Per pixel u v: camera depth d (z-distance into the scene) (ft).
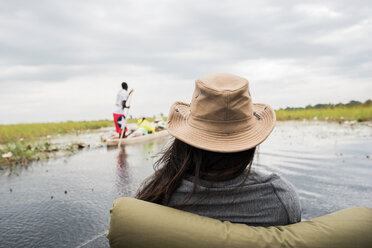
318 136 21.80
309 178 10.18
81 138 31.07
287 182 3.20
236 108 3.08
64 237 6.53
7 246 6.17
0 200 9.41
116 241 2.86
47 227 7.12
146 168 13.66
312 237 2.71
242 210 3.10
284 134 24.36
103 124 57.77
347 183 9.44
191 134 3.18
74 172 13.44
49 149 20.86
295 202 3.09
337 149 15.74
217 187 3.11
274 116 3.20
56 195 9.79
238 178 3.13
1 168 15.23
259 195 3.07
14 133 33.04
